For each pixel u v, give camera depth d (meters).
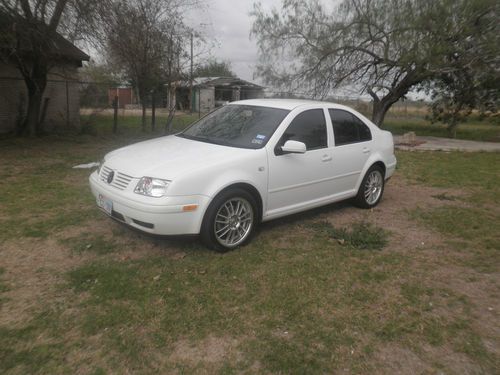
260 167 4.66
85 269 4.05
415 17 16.34
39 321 3.23
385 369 2.87
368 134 6.27
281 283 3.95
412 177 9.24
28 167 8.85
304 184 5.21
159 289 3.74
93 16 11.28
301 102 5.68
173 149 4.77
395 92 19.45
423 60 16.16
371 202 6.48
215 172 4.30
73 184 7.41
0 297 3.55
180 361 2.86
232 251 4.58
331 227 5.48
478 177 9.34
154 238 4.66
